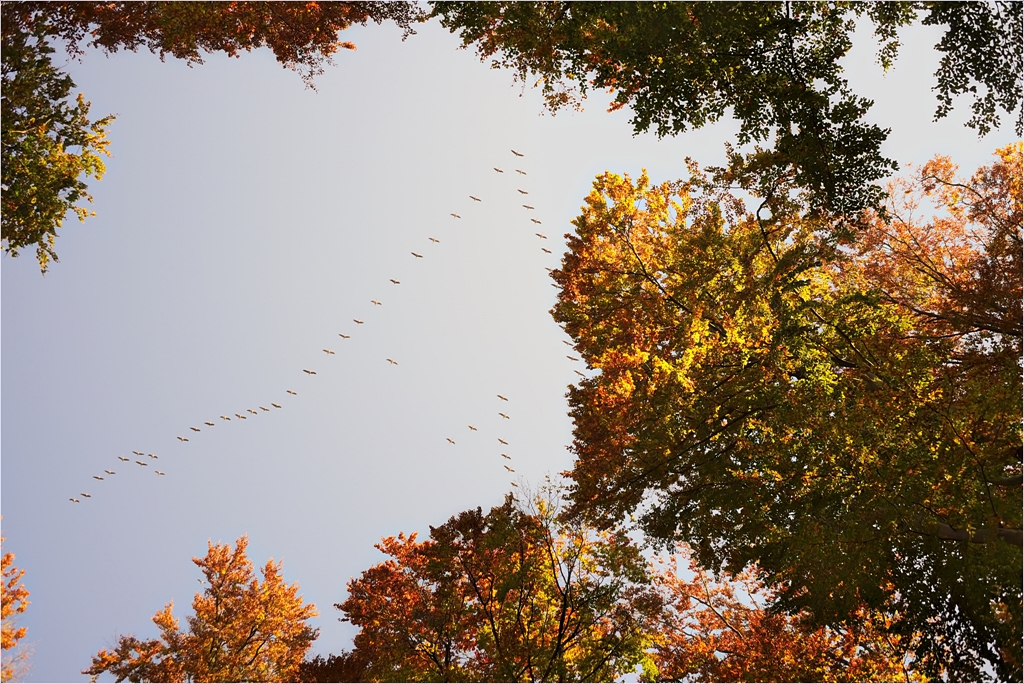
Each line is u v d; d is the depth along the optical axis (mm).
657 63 13633
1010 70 14070
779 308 13844
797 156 12781
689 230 14477
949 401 12859
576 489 16031
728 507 13438
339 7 16141
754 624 16328
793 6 13047
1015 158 16781
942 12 13867
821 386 13086
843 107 12844
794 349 13672
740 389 13781
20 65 14336
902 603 12688
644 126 13891
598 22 13930
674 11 12953
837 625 13188
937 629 12531
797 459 12961
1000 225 16234
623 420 16188
